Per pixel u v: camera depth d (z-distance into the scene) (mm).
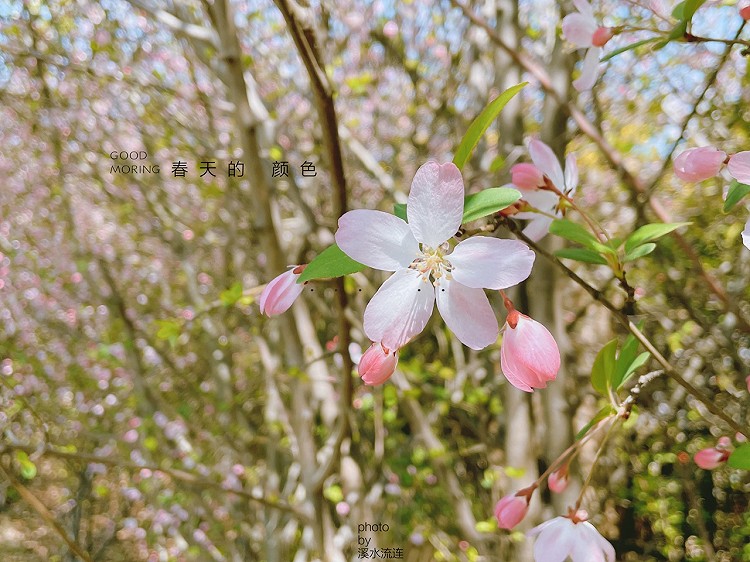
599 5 432
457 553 622
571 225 151
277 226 355
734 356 529
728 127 494
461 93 698
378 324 120
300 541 710
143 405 766
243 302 415
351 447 596
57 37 637
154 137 693
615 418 152
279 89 683
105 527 1036
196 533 731
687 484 686
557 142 450
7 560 993
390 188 554
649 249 148
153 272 880
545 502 479
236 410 792
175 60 669
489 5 594
